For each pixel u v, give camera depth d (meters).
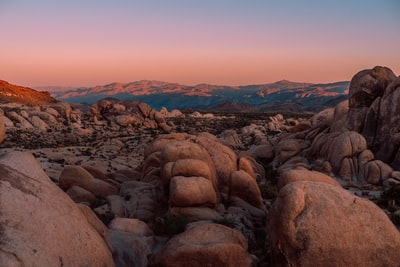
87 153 46.88
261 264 11.20
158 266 10.34
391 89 33.75
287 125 79.12
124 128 78.12
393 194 24.03
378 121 34.38
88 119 84.00
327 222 9.48
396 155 31.41
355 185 28.52
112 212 18.34
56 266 6.85
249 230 16.86
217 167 21.34
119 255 10.66
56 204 7.93
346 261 9.29
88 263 7.65
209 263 10.08
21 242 6.57
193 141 23.03
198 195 17.11
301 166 33.88
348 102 38.53
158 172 23.44
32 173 8.19
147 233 15.06
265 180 32.19
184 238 10.64
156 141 27.45
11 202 7.04
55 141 58.84
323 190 10.10
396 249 9.55
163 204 19.20
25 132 63.06
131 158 45.72
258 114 130.00
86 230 8.22
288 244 9.59
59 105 82.12
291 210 9.71
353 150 31.45
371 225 9.59
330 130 40.16
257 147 43.03
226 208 19.62
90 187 21.36
